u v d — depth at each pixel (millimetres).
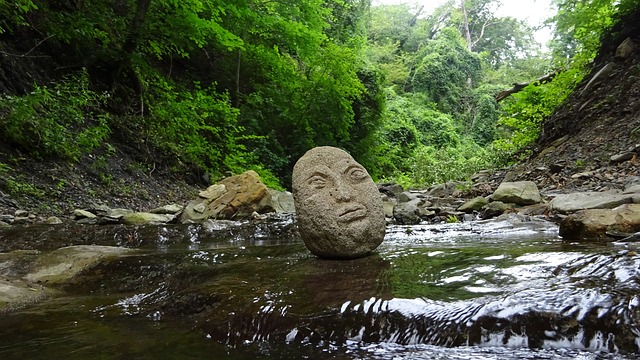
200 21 11938
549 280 2535
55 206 7488
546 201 7500
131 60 11789
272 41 16562
